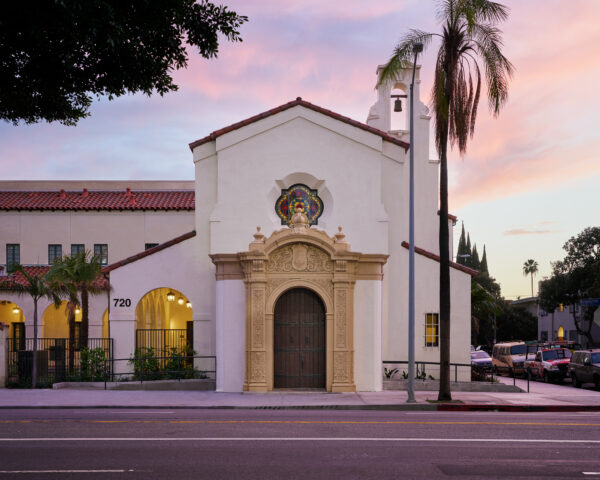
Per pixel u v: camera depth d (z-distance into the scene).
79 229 37.78
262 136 26.44
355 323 23.89
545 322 87.06
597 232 66.62
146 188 40.75
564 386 31.22
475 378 28.05
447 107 20.83
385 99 36.41
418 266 27.06
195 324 26.81
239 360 23.69
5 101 10.24
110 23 8.91
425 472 9.98
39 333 34.31
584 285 65.94
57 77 10.07
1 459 10.87
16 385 25.22
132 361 26.42
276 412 18.20
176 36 10.68
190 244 27.05
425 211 35.84
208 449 11.69
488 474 9.90
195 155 27.14
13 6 8.33
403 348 26.78
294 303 23.97
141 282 26.92
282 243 23.48
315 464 10.47
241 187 26.27
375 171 26.31
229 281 23.94
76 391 23.61
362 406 19.66
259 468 10.18
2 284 34.03
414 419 16.36
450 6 20.88
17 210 37.69
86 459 10.85
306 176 26.38
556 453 11.51
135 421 15.55
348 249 23.58
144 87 10.85
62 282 26.77
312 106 26.42
